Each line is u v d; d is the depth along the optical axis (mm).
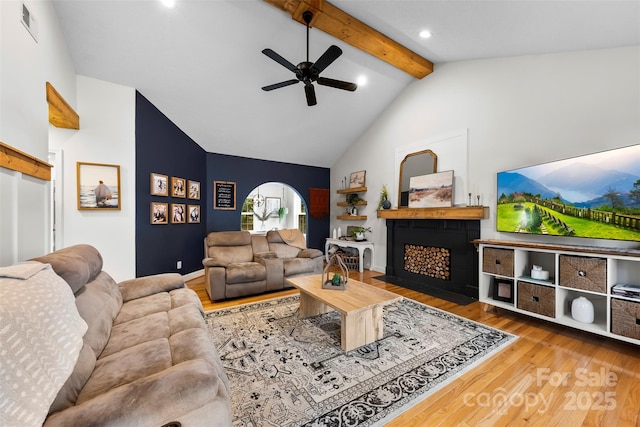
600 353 2096
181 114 3992
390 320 2750
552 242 2797
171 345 1421
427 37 3133
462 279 3701
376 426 1396
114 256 3281
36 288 1014
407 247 4523
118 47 2859
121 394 895
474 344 2238
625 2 1831
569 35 2422
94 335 1373
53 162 3014
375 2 2592
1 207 1553
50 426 771
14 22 1705
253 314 2902
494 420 1438
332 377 1798
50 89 2244
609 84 2484
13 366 770
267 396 1611
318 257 4234
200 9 2631
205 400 953
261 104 4125
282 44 3199
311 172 6191
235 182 5250
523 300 2689
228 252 3992
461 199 3688
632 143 2355
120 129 3287
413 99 4375
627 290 2064
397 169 4668
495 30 2641
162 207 3854
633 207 2094
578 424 1406
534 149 2980
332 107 4574
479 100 3498
